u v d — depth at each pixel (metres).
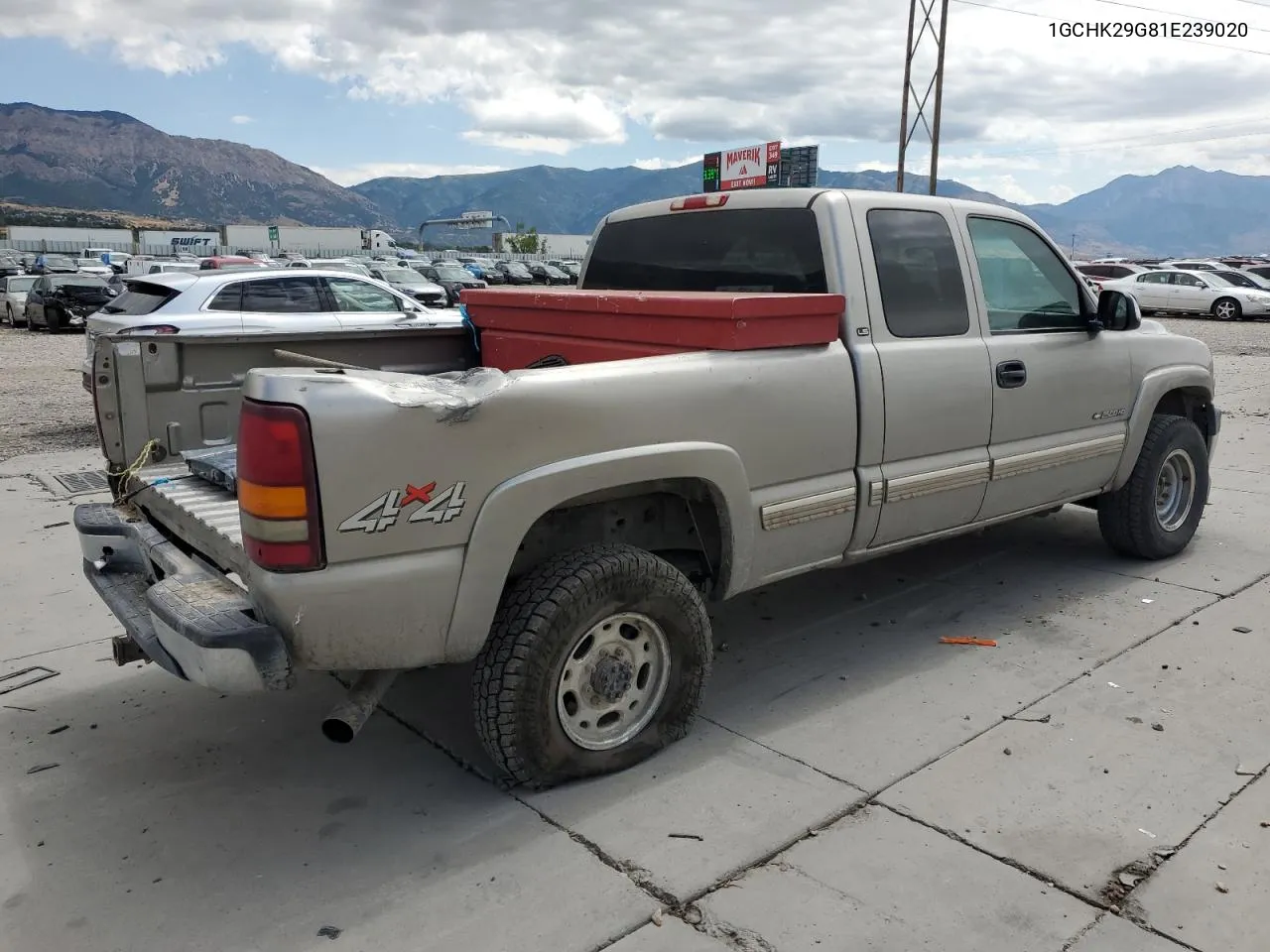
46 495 7.19
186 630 2.58
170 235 91.12
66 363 17.34
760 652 4.30
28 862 2.81
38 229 85.81
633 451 3.02
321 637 2.60
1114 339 4.85
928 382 3.87
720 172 45.56
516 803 3.08
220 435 3.97
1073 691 3.83
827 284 3.69
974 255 4.19
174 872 2.75
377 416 2.55
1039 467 4.46
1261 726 3.51
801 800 3.07
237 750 3.47
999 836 2.85
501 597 3.04
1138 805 3.00
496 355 4.48
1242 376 14.23
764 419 3.36
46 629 4.62
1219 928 2.44
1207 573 5.24
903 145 35.53
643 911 2.54
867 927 2.46
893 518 3.90
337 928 2.49
